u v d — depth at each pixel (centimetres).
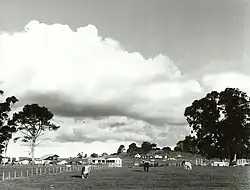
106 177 5991
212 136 11112
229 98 10875
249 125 10831
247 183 4512
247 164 10681
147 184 4459
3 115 11681
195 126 11419
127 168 10612
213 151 11081
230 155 11025
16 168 9562
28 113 12588
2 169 8912
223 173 6619
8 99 11706
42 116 12794
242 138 10856
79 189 3919
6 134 11638
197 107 11331
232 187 4041
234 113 10806
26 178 5750
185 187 4044
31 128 12912
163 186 4181
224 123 10838
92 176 6284
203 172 7006
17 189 3925
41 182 4891
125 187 4106
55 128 13325
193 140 11644
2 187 4153
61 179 5525
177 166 11831
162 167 10919
